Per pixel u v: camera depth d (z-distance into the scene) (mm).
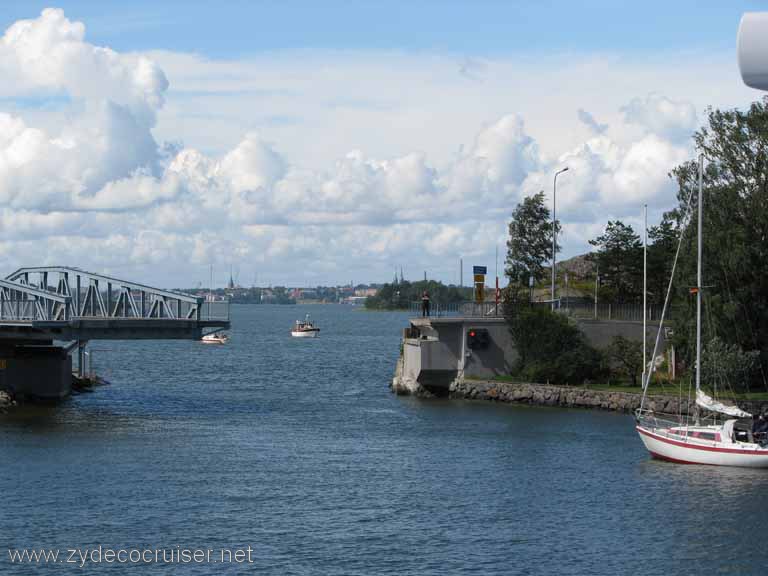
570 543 40250
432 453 59719
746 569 37125
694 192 81188
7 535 40438
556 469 54844
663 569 37031
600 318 92312
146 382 111750
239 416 77500
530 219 103938
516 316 89875
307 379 117125
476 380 88750
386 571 36344
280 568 36594
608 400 79312
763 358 78562
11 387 86125
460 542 40281
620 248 107938
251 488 49469
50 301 85125
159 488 49219
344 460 57250
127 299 85062
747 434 57406
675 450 56969
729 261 76625
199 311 83562
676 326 79938
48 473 52531
